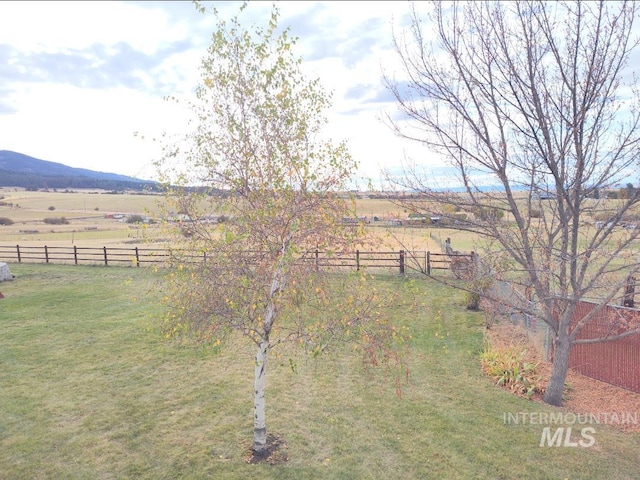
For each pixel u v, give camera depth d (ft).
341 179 19.52
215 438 21.90
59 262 83.66
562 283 23.84
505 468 19.53
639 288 28.94
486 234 23.99
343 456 20.42
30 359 32.35
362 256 73.31
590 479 18.88
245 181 19.72
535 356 33.17
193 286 19.45
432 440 21.77
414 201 23.80
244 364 31.68
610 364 28.35
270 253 19.36
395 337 20.57
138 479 18.66
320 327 20.81
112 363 31.65
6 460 19.83
